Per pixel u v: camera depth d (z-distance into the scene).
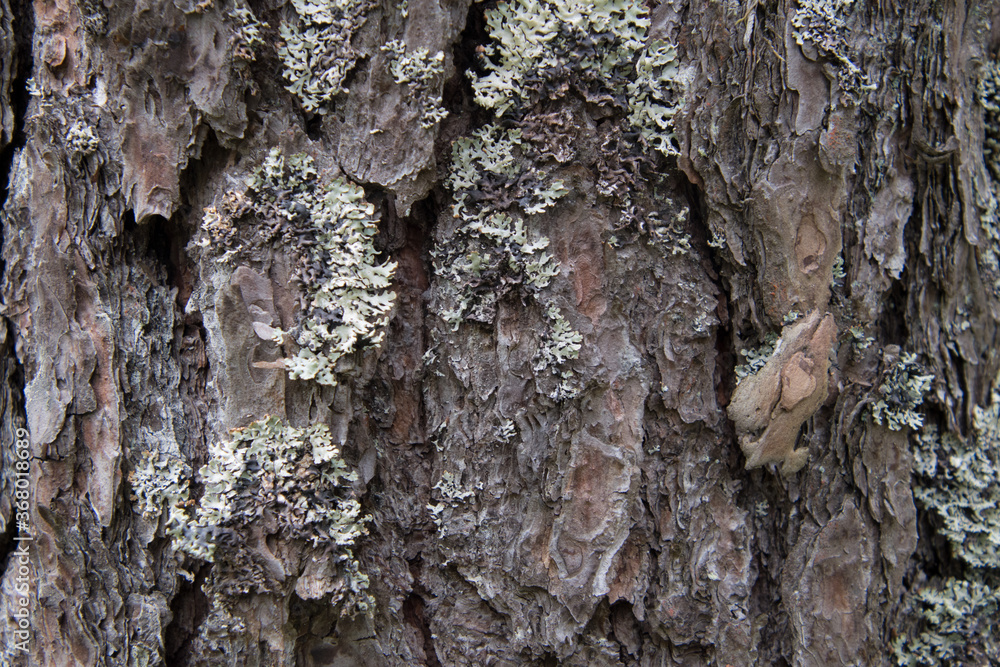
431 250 0.49
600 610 0.49
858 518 0.49
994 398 0.51
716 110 0.49
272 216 0.48
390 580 0.49
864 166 0.49
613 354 0.49
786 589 0.49
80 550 0.47
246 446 0.47
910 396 0.50
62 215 0.48
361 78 0.48
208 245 0.48
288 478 0.47
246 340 0.47
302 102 0.48
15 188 0.48
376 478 0.50
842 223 0.49
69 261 0.48
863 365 0.49
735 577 0.49
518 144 0.49
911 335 0.50
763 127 0.49
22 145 0.49
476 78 0.48
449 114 0.49
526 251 0.48
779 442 0.49
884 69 0.49
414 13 0.47
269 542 0.47
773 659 0.49
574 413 0.49
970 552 0.50
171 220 0.48
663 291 0.49
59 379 0.47
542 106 0.48
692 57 0.49
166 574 0.48
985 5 0.50
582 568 0.49
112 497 0.47
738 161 0.49
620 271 0.49
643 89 0.49
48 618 0.47
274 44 0.48
